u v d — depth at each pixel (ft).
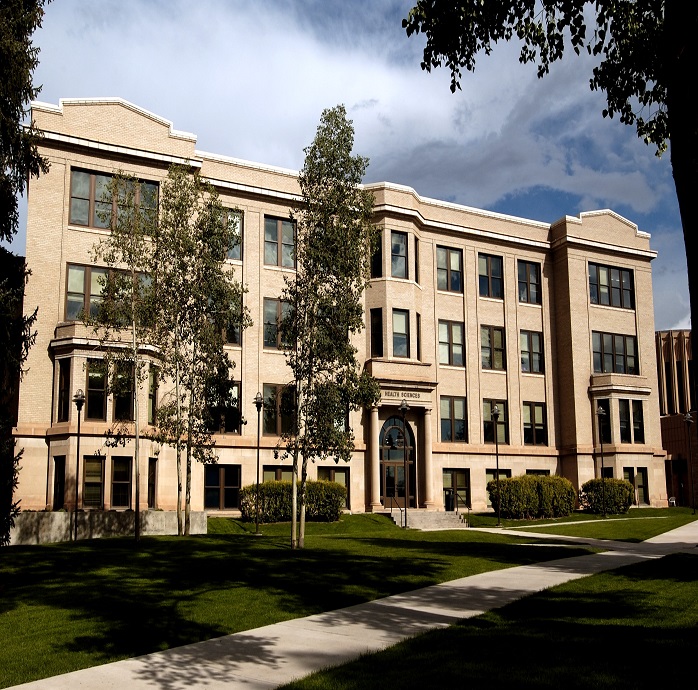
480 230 147.43
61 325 102.06
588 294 154.40
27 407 100.42
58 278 104.78
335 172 78.28
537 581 49.62
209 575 53.26
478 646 31.14
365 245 78.95
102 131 110.11
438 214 144.05
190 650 32.99
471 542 79.82
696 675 26.02
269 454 118.93
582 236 154.81
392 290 130.21
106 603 43.65
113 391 81.87
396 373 126.93
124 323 83.92
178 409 85.56
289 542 79.97
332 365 79.77
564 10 45.85
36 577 53.62
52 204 106.22
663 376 200.23
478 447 140.26
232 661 30.94
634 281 160.56
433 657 29.78
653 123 53.88
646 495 149.38
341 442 77.10
